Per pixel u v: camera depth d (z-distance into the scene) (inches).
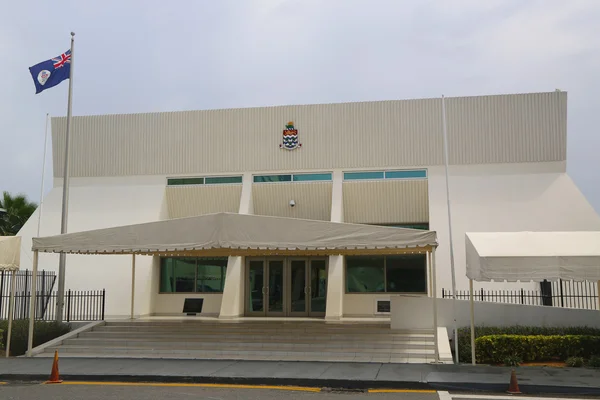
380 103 1116.5
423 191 1092.5
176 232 669.9
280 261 1080.2
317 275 1069.1
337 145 1123.9
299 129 1138.0
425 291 1056.2
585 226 1019.9
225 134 1163.9
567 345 639.1
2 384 536.7
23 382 549.0
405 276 1069.8
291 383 527.8
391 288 1071.6
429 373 556.1
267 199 1144.8
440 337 723.4
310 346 704.4
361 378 526.9
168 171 1182.3
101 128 1214.3
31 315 714.2
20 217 1382.9
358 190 1106.1
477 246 593.6
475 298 958.4
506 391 493.4
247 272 1087.0
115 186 1193.4
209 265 1118.4
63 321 901.2
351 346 700.7
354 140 1119.0
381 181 1094.4
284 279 1073.5
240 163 1154.7
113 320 897.5
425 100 1105.4
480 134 1090.7
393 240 631.8
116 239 683.4
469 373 556.7
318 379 523.8
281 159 1141.1
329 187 1114.1
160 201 1162.0
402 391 497.0
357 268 1090.1
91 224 1160.8
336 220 1058.7
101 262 1110.4
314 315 1055.6
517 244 594.2
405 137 1104.8
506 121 1084.5
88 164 1213.7
